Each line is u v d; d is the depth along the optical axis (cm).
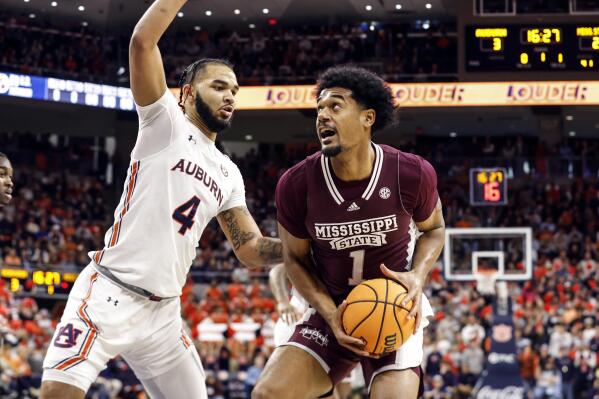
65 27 2238
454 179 2127
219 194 403
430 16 2228
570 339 1362
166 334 395
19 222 1967
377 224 372
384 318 361
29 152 2159
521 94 1998
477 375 1327
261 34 2295
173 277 388
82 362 371
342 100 361
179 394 408
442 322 1438
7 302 1546
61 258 1881
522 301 1556
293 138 2530
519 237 1627
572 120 2361
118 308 380
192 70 401
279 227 395
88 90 2119
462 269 1591
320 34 2272
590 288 1628
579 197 2075
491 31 2011
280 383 386
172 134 386
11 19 2164
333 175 369
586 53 1969
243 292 1648
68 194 2159
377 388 387
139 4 2150
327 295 388
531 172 2111
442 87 2056
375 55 2205
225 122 398
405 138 2527
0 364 1299
